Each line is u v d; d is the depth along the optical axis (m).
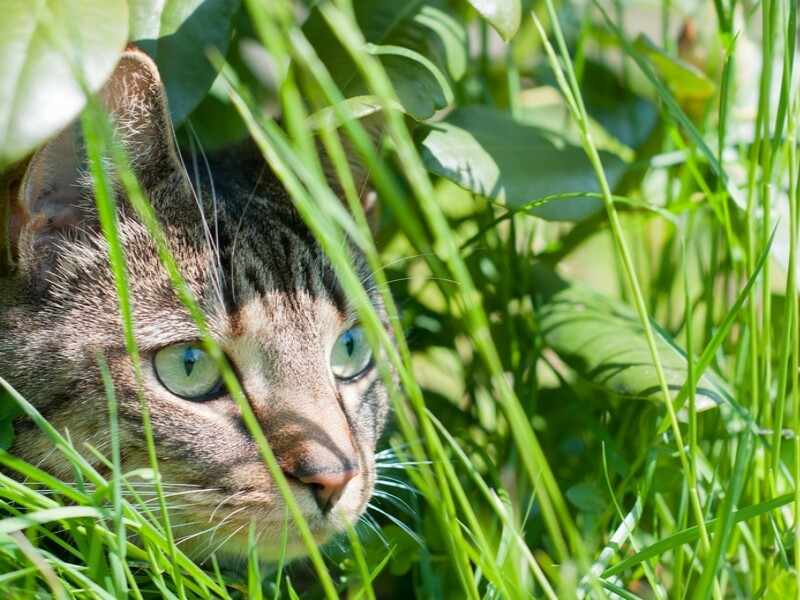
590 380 0.71
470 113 0.74
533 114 0.85
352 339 0.70
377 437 0.71
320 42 0.69
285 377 0.66
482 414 0.78
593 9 0.85
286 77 0.64
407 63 0.69
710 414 0.73
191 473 0.65
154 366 0.66
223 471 0.65
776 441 0.66
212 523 0.66
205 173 0.71
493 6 0.67
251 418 0.60
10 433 0.65
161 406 0.65
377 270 0.62
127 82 0.65
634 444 0.73
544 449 0.75
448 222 0.79
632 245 0.84
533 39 0.84
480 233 0.75
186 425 0.65
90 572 0.60
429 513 0.71
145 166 0.67
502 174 0.71
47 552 0.62
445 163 0.70
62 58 0.61
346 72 0.68
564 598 0.61
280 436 0.65
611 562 0.67
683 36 0.82
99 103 0.62
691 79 0.78
